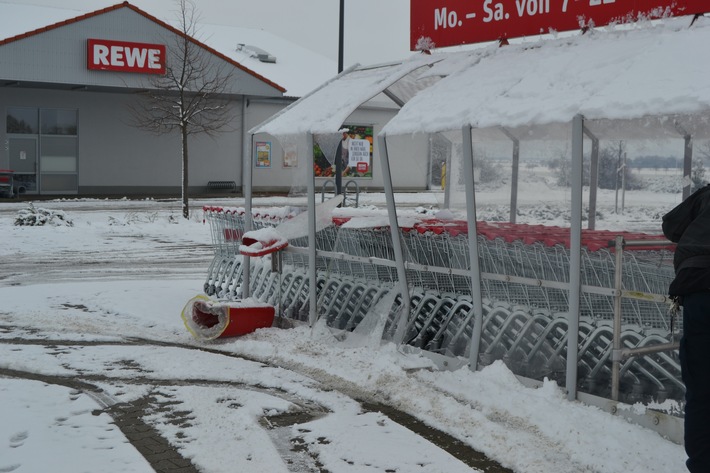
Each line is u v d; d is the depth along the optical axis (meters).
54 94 35.53
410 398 5.96
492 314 6.55
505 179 7.23
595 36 6.46
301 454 4.94
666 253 5.81
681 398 5.44
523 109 5.92
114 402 5.98
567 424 5.20
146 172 37.56
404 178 38.31
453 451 5.02
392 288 7.70
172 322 8.92
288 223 8.62
